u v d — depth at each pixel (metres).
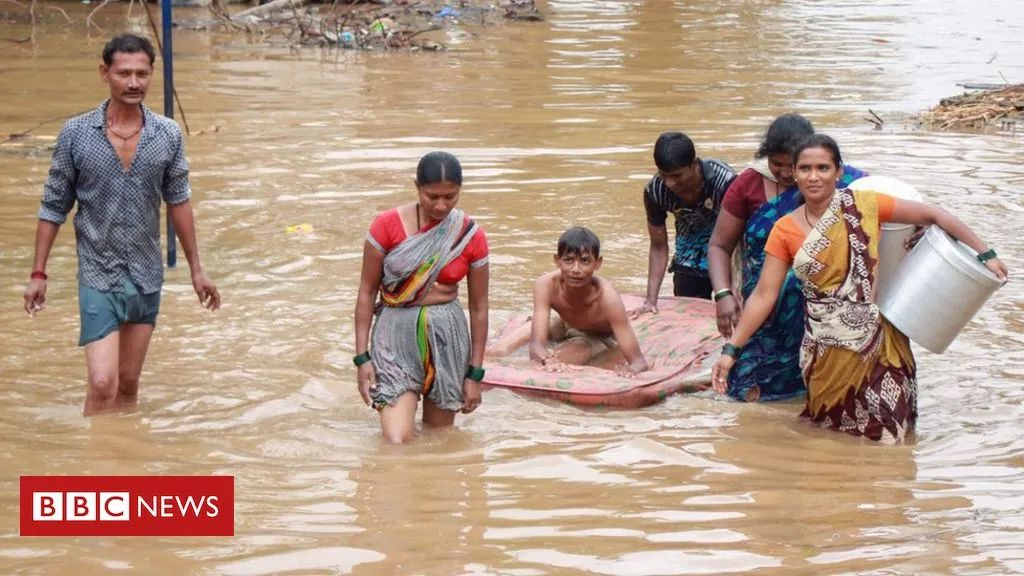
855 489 5.32
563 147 12.11
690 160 7.02
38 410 6.12
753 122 13.41
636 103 14.41
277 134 12.34
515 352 7.13
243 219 9.49
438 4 22.38
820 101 14.73
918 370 6.83
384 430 5.82
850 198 5.94
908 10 24.25
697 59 17.88
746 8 24.09
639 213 9.90
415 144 12.05
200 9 21.55
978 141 12.59
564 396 6.39
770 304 6.08
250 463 5.54
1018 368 6.86
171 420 6.03
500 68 16.73
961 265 5.81
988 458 5.70
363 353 5.89
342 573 4.50
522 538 4.80
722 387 6.16
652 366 6.86
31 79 14.98
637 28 21.11
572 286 6.80
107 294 6.05
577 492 5.25
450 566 4.55
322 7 21.92
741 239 6.77
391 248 5.81
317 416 6.12
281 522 4.93
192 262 6.38
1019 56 18.64
